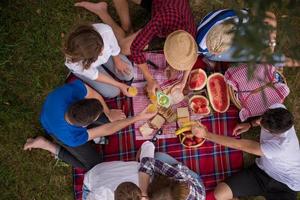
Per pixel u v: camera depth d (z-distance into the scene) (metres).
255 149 4.00
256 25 1.81
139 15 4.64
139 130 4.34
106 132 4.08
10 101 4.52
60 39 4.59
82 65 3.60
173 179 3.65
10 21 4.54
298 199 4.54
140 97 4.42
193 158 4.43
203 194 3.94
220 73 4.37
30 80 4.55
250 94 4.12
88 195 3.74
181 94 4.24
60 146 4.26
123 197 3.34
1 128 4.50
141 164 3.81
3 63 4.48
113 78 4.37
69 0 4.60
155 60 4.43
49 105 3.73
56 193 4.51
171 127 4.36
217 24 3.84
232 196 4.33
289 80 4.67
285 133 3.87
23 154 4.51
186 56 3.61
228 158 4.47
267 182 4.22
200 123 4.32
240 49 1.80
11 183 4.48
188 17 3.78
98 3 4.48
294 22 2.57
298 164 3.99
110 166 3.83
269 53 1.84
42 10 4.59
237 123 4.48
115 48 3.90
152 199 3.47
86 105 3.48
